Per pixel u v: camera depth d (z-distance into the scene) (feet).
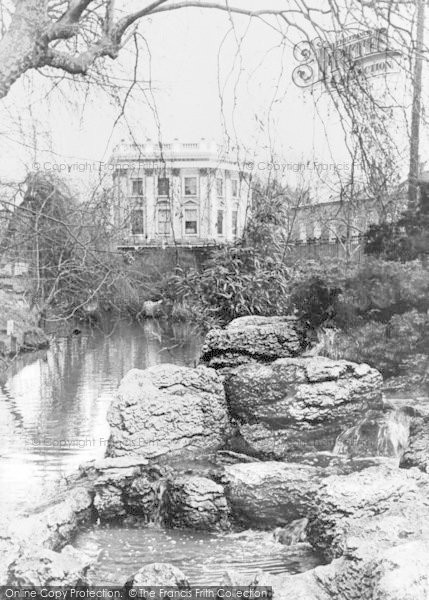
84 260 16.78
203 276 44.96
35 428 37.70
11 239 17.16
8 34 9.62
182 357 55.72
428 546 14.56
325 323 36.37
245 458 26.32
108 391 52.29
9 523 19.69
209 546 20.75
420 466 24.08
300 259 50.65
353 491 19.60
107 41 10.28
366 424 27.17
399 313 34.86
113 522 23.15
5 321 72.90
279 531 21.63
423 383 32.17
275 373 29.04
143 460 25.14
